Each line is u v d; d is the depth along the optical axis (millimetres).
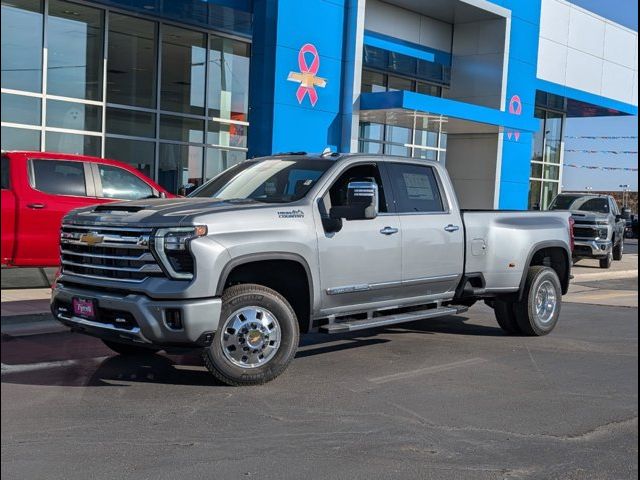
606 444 4973
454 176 24953
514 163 24906
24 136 15078
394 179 7422
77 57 15789
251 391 6008
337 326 6672
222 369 5961
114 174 10680
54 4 15305
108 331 5809
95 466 4277
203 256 5605
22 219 9789
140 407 5480
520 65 24578
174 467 4297
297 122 16859
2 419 5117
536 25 25047
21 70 14953
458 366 7250
